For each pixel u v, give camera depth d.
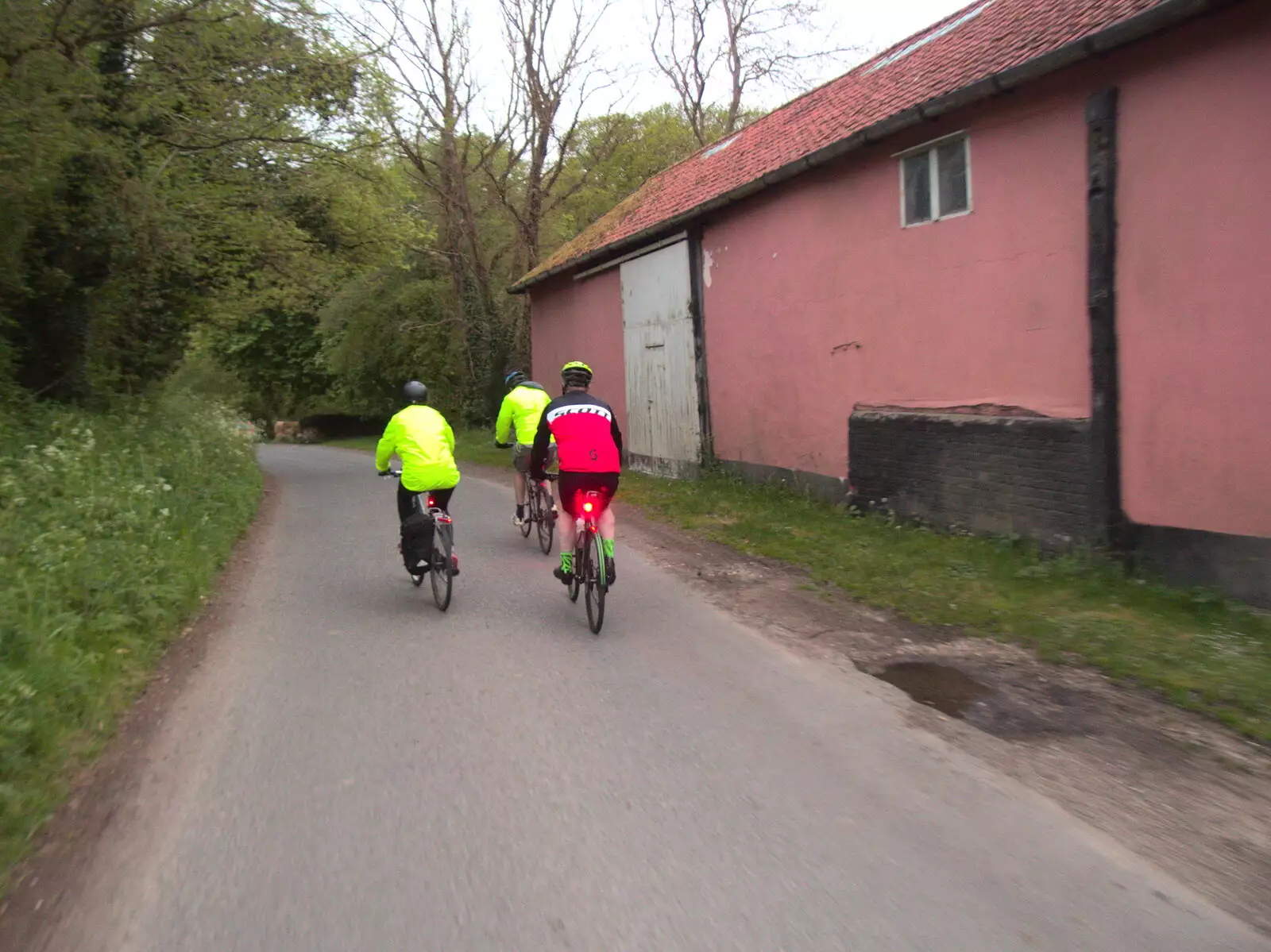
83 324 11.95
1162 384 6.38
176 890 3.12
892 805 3.66
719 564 8.10
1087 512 6.99
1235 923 2.86
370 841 3.43
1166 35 6.19
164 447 11.63
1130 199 6.54
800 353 10.66
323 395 41.22
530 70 23.42
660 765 4.06
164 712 4.80
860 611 6.46
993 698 4.81
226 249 15.50
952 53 9.49
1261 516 5.82
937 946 2.75
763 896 3.03
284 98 12.38
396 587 7.62
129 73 11.37
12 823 3.50
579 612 6.68
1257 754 4.05
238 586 7.75
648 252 14.17
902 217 8.85
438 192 24.30
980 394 8.04
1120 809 3.60
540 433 6.47
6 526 6.34
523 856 3.30
